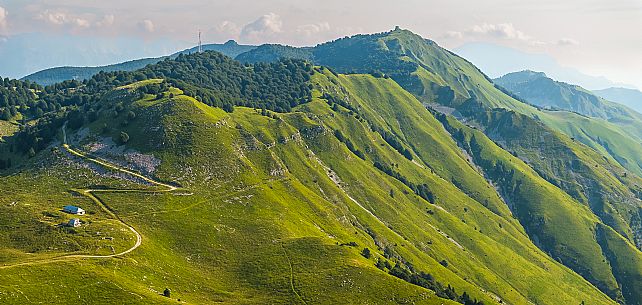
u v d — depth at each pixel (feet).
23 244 477.36
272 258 544.62
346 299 465.88
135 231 542.57
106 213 580.30
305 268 525.75
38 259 441.68
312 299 463.83
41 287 390.42
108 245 492.54
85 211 579.48
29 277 398.21
